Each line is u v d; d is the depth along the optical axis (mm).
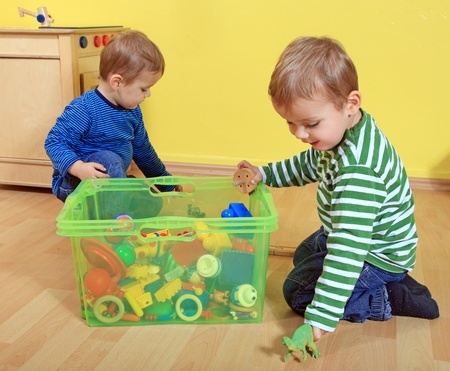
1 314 1089
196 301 1059
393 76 1925
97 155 1397
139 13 2021
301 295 1086
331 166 1012
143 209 1320
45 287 1202
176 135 2131
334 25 1910
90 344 994
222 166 2109
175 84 2070
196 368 929
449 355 983
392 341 1024
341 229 962
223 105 2064
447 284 1249
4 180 1845
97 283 1031
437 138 1963
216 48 2006
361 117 1009
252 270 1065
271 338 1026
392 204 1018
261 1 1932
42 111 1734
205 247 1068
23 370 914
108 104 1413
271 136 2066
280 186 1243
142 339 1014
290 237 1507
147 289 1055
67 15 2072
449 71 1891
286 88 919
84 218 1212
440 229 1581
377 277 1076
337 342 1017
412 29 1872
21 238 1462
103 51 1382
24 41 1679
